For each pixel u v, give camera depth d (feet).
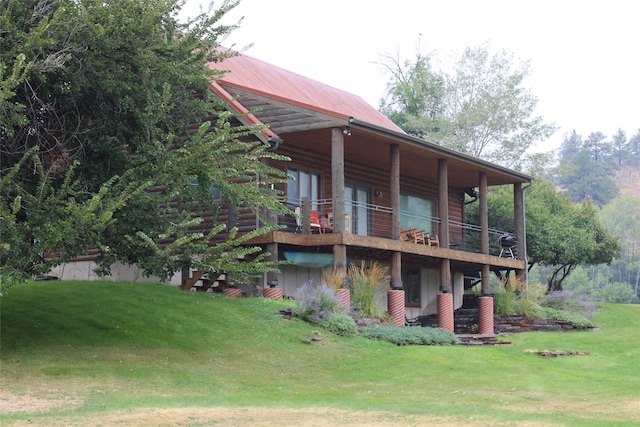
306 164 81.15
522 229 99.19
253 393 43.75
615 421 38.06
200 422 34.19
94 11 48.03
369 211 90.17
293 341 57.77
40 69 44.55
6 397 38.06
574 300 100.78
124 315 56.70
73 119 52.21
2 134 48.96
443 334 69.36
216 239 71.36
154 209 49.70
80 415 34.73
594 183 388.57
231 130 53.78
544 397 46.14
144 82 51.70
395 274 75.77
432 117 172.55
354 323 64.23
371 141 76.33
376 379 50.96
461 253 85.30
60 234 42.16
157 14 49.29
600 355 69.31
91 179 50.57
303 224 71.67
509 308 90.63
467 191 110.01
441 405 41.78
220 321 59.11
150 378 44.62
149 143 50.42
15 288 62.23
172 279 72.54
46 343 49.29
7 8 46.09
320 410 38.70
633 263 296.10
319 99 94.84
